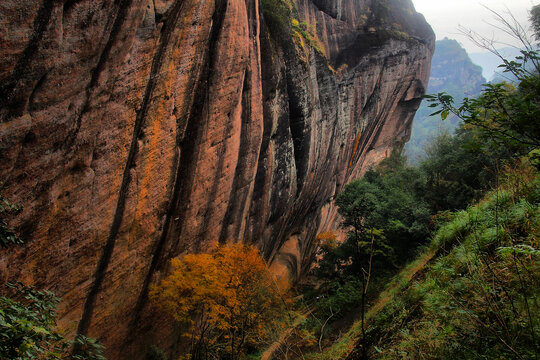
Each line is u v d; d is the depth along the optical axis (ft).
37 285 36.35
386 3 135.54
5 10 28.07
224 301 53.31
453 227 34.47
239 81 57.31
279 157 78.23
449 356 17.04
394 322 25.95
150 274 51.11
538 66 11.98
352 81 116.16
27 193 33.37
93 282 42.65
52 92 32.94
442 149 94.53
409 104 159.94
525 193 23.95
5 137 30.63
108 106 38.45
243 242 71.46
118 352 49.24
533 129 13.00
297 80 79.30
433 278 26.55
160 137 46.01
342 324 55.26
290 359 37.76
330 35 112.47
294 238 102.53
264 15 70.74
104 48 35.99
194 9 45.19
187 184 52.29
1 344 13.73
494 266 19.26
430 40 152.25
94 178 39.22
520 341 15.03
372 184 94.07
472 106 13.87
